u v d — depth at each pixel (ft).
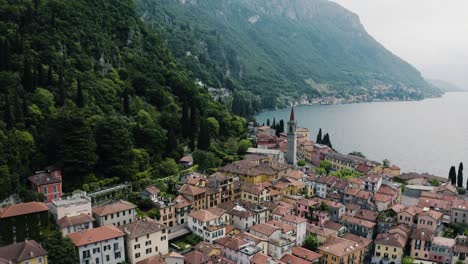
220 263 336.49
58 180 392.47
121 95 611.47
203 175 513.86
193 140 605.73
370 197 501.97
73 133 424.87
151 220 368.07
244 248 357.61
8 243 311.06
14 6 573.33
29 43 545.85
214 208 428.15
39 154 424.05
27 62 486.38
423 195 521.65
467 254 377.91
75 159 419.54
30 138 418.72
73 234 322.14
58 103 495.41
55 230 326.24
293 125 655.35
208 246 363.35
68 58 578.25
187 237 394.32
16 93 452.76
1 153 374.22
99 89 572.92
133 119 572.51
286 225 408.05
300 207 474.49
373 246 426.10
